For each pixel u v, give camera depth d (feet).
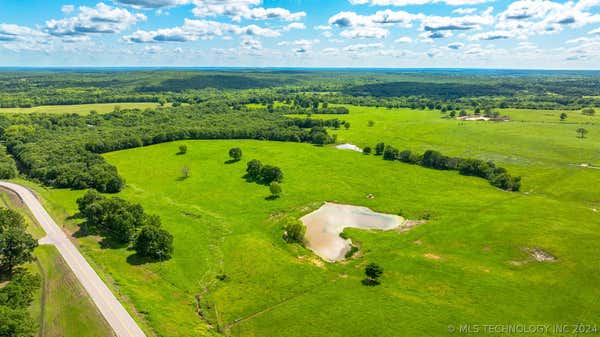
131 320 183.42
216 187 413.18
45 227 290.35
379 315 197.98
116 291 209.36
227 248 278.67
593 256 251.80
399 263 254.47
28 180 421.18
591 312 196.95
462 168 458.09
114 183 385.09
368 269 231.30
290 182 428.15
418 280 232.53
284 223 324.80
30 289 199.00
